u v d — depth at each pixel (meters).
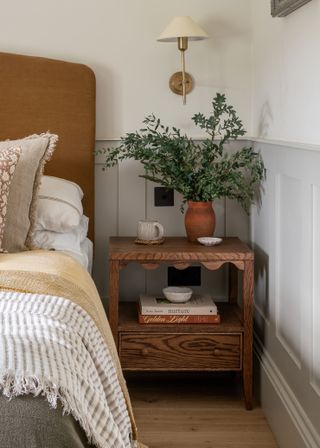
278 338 3.02
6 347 1.62
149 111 3.65
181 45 3.42
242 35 3.64
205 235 3.40
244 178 3.56
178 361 3.21
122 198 3.69
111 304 3.19
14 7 3.57
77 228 3.22
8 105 3.52
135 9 3.60
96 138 3.66
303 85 2.69
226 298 3.76
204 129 3.65
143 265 3.19
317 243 2.42
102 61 3.62
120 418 1.95
